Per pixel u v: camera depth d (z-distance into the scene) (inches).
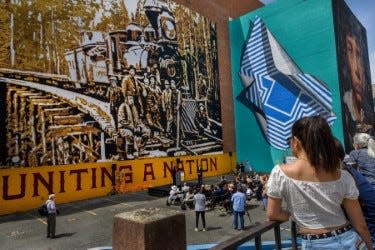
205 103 1285.7
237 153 1421.0
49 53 852.6
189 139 1200.2
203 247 349.7
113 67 983.0
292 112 1232.2
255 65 1365.7
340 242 86.1
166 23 1155.3
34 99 817.5
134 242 95.4
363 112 1376.7
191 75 1234.0
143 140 1042.1
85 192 893.2
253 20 1379.2
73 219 695.1
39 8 842.8
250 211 715.4
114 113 974.4
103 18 973.8
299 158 92.2
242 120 1409.9
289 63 1251.8
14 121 781.9
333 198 87.0
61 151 856.9
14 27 797.2
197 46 1277.1
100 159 932.6
